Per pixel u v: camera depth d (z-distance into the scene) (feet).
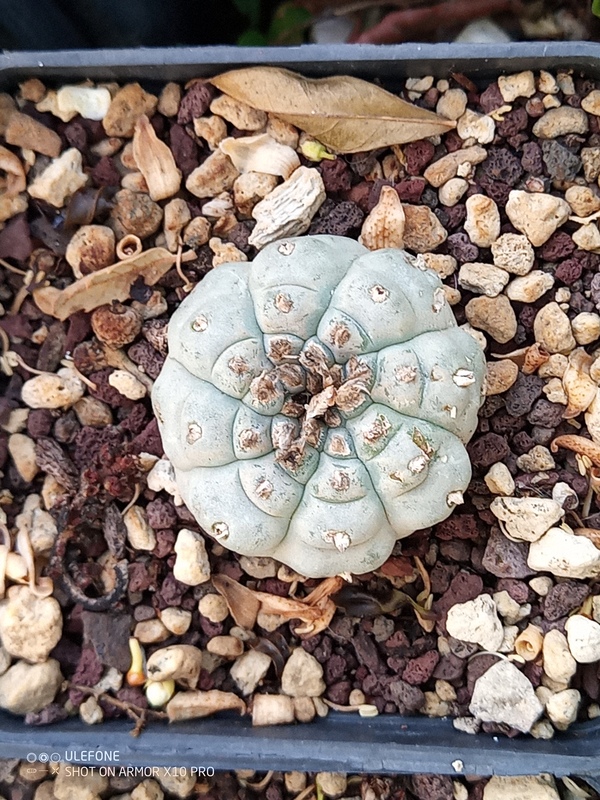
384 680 0.42
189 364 0.35
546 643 0.41
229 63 0.40
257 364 0.34
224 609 0.42
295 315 0.34
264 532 0.34
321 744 0.39
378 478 0.34
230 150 0.42
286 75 0.41
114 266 0.42
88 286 0.42
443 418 0.34
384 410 0.34
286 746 0.39
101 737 0.40
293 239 0.36
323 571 0.36
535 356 0.42
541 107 0.42
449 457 0.35
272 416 0.34
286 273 0.34
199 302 0.36
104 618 0.42
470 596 0.42
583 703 0.42
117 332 0.42
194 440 0.34
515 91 0.42
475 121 0.42
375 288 0.34
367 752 0.39
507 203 0.42
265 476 0.33
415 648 0.42
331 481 0.33
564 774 0.38
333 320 0.34
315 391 0.34
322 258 0.35
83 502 0.42
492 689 0.41
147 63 0.40
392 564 0.41
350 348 0.34
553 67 0.41
